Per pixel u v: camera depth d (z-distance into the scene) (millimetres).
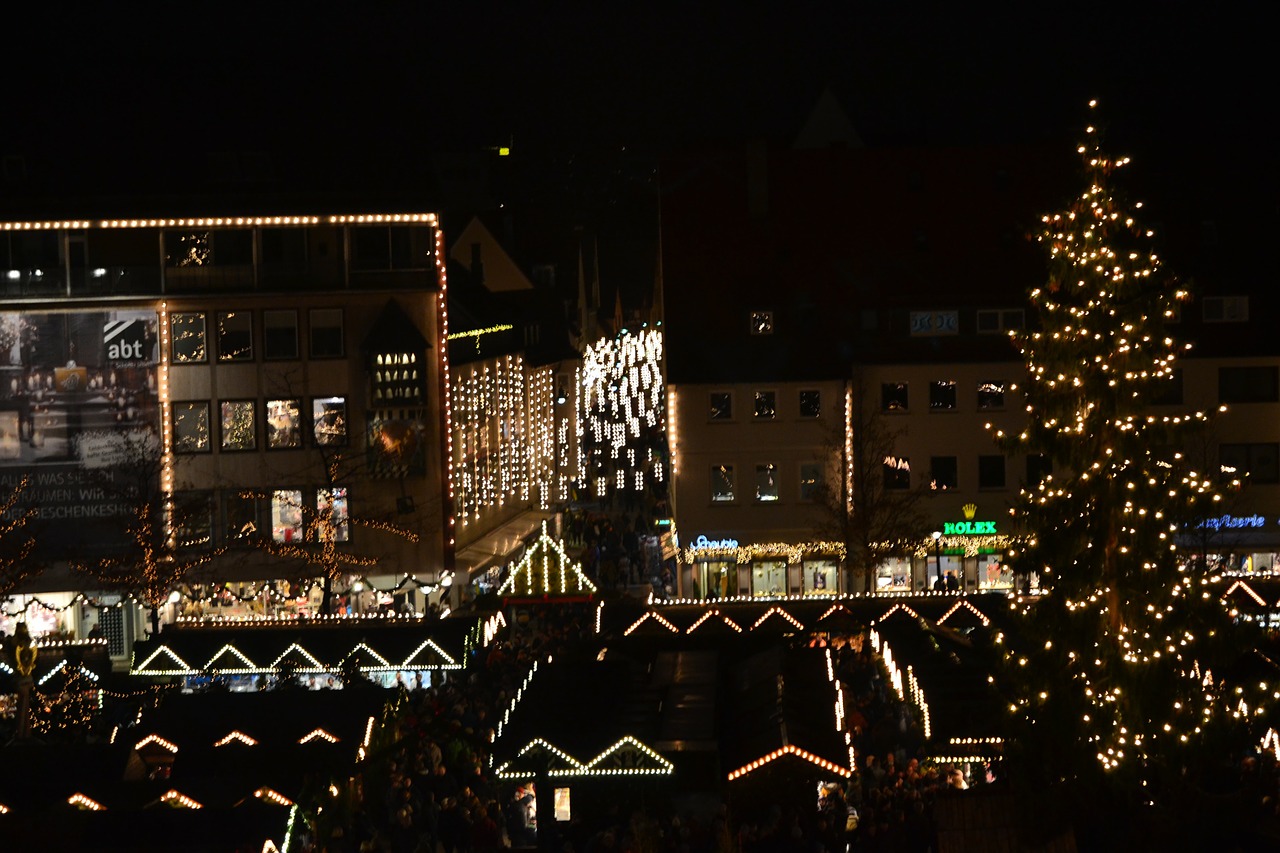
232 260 65562
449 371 67500
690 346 68625
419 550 66375
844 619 52000
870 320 68375
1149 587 25703
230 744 38188
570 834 34031
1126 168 69812
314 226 65812
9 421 64438
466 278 89750
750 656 47562
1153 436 25766
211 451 65375
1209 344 65938
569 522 78875
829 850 30422
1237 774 25938
